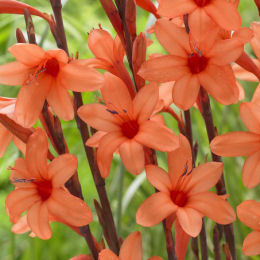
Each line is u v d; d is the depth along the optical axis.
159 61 0.60
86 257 0.64
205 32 0.59
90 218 0.59
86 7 1.39
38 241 0.99
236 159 1.09
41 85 0.61
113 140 0.60
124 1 0.62
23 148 0.65
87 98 0.91
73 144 1.08
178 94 0.60
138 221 0.59
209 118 0.63
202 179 0.61
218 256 0.65
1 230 1.17
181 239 0.64
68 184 0.62
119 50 0.64
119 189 0.86
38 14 0.63
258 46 0.63
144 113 0.61
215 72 0.60
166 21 0.61
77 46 1.18
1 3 0.63
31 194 0.61
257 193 1.06
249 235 0.61
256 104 0.62
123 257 0.61
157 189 0.61
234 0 0.62
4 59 1.14
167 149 0.59
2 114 0.62
